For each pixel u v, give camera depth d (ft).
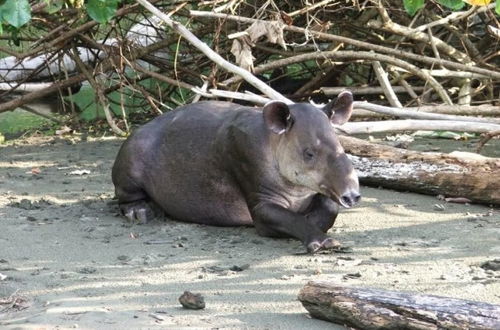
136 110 65.41
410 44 59.67
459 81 59.16
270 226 35.01
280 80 64.80
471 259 31.96
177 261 32.65
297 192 35.37
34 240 35.53
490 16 57.67
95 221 38.42
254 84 47.52
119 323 26.35
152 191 38.81
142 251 34.06
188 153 37.63
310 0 56.54
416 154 42.09
